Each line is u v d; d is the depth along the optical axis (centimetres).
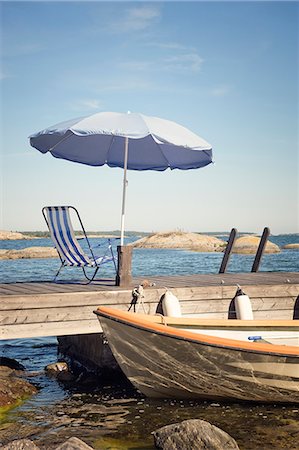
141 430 624
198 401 725
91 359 879
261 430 623
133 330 674
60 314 779
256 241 3794
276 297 912
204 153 1005
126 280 875
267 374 677
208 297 867
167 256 3341
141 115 911
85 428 630
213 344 662
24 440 542
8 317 752
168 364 688
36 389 769
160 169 1084
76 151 1041
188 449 553
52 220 904
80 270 2308
